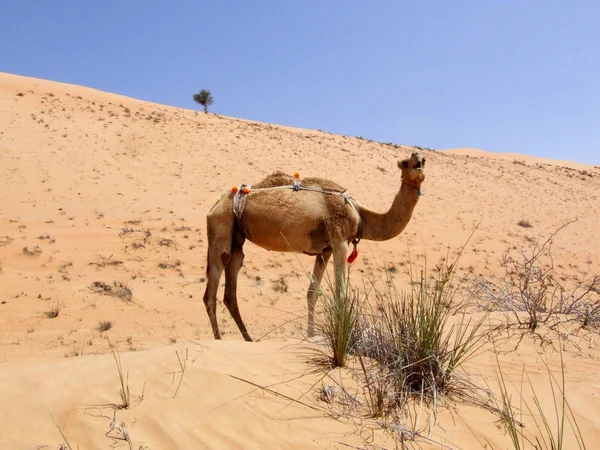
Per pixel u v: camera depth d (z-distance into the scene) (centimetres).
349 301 527
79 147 3662
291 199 745
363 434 372
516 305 753
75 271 1839
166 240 2339
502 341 595
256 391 427
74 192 2956
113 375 454
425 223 3419
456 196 4350
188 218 2797
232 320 1359
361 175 4562
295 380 453
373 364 486
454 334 618
